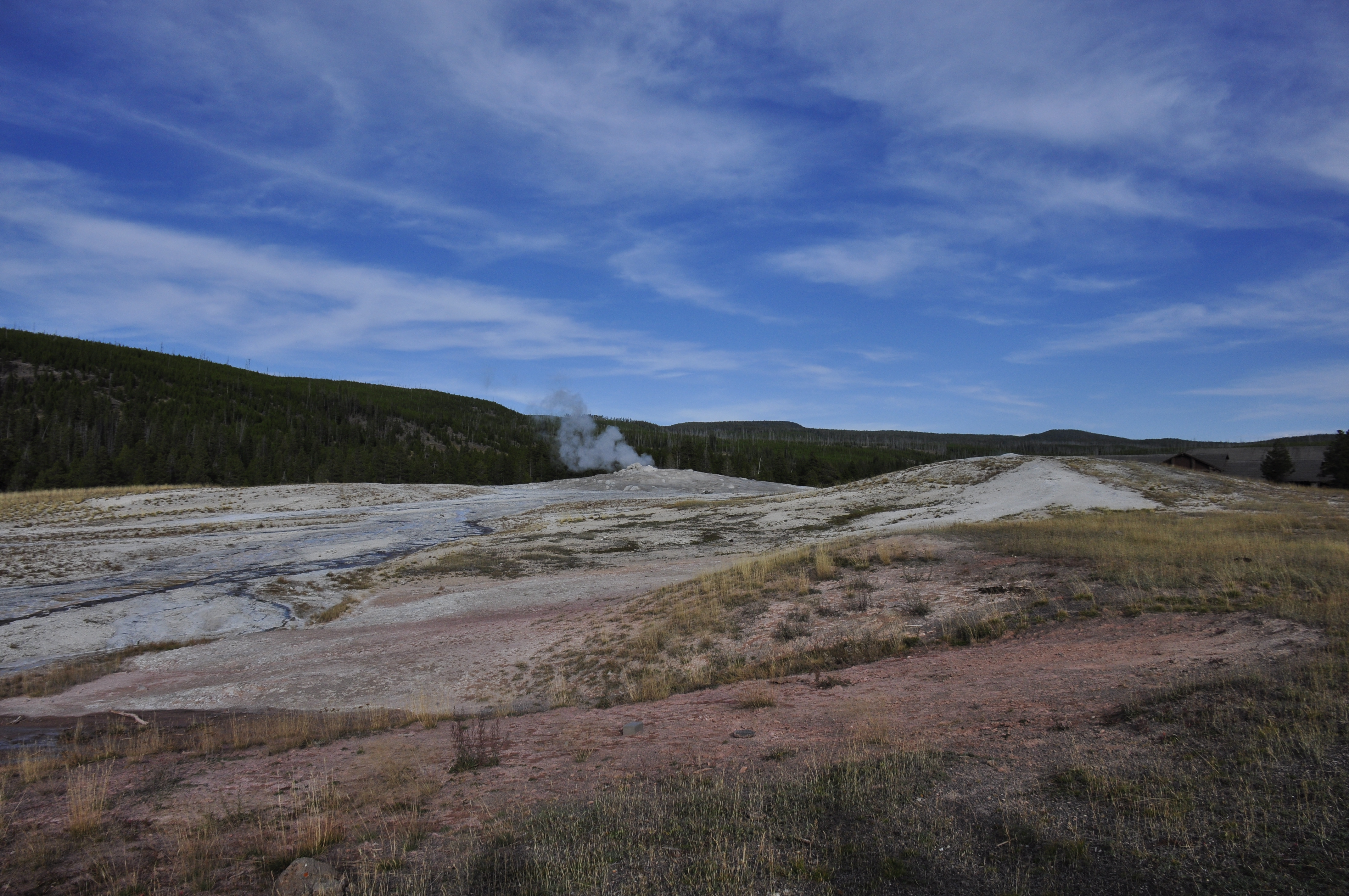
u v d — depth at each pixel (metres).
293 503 59.97
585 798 6.84
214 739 11.62
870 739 7.77
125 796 8.18
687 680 13.06
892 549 20.02
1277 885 4.06
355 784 8.16
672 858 5.19
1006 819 5.33
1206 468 66.69
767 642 14.32
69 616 23.41
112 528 45.50
